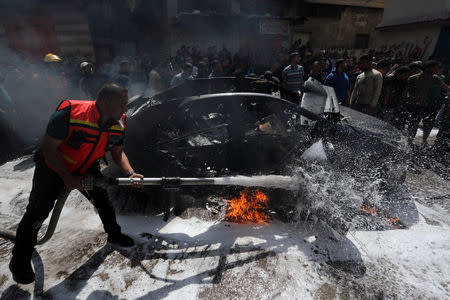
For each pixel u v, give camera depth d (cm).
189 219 257
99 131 160
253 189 266
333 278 193
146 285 183
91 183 168
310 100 333
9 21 828
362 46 1712
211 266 200
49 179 169
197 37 1184
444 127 454
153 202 269
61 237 229
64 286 180
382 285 189
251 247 221
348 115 369
